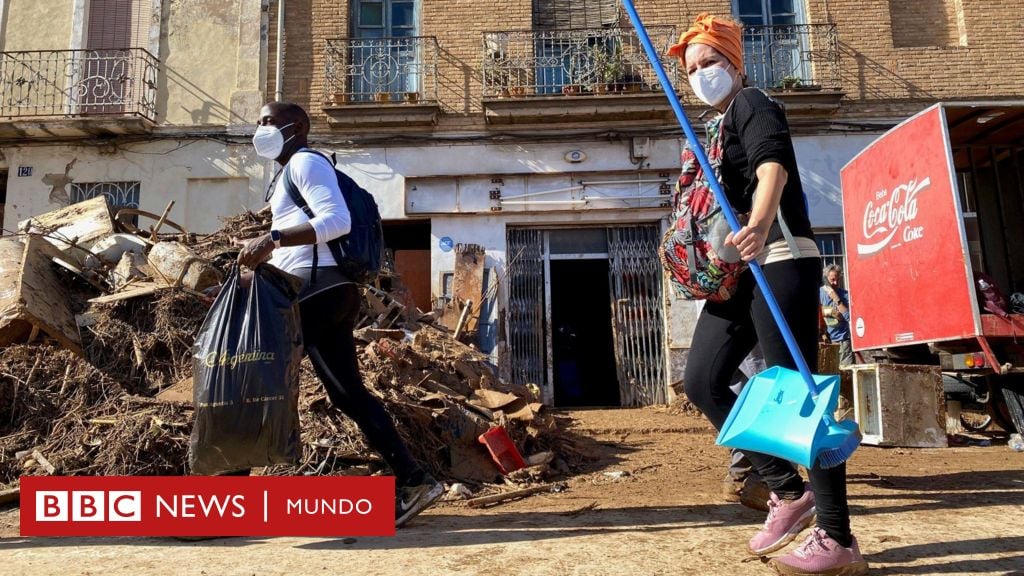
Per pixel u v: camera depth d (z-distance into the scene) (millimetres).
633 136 10398
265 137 2783
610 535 2432
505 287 10133
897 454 5379
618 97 10133
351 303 2697
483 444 4660
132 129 10195
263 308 2342
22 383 4227
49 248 5199
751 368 3357
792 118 10414
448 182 10312
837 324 8562
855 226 7172
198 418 2270
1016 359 5547
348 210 2629
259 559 2133
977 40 10594
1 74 10641
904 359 6684
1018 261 7129
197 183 10406
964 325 5520
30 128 10062
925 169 5945
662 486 4176
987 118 6465
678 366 9797
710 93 2107
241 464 2297
